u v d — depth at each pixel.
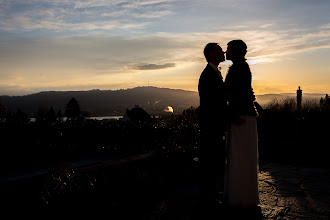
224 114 3.88
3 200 3.30
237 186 3.77
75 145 10.62
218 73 4.02
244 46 3.84
